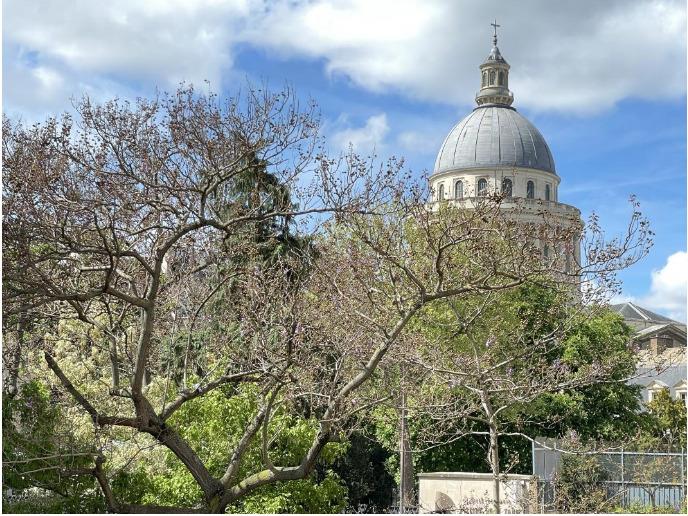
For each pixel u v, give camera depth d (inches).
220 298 771.4
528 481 759.1
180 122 612.7
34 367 799.1
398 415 719.7
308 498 692.1
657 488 887.7
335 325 617.9
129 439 709.3
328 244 651.5
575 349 1362.0
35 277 578.2
